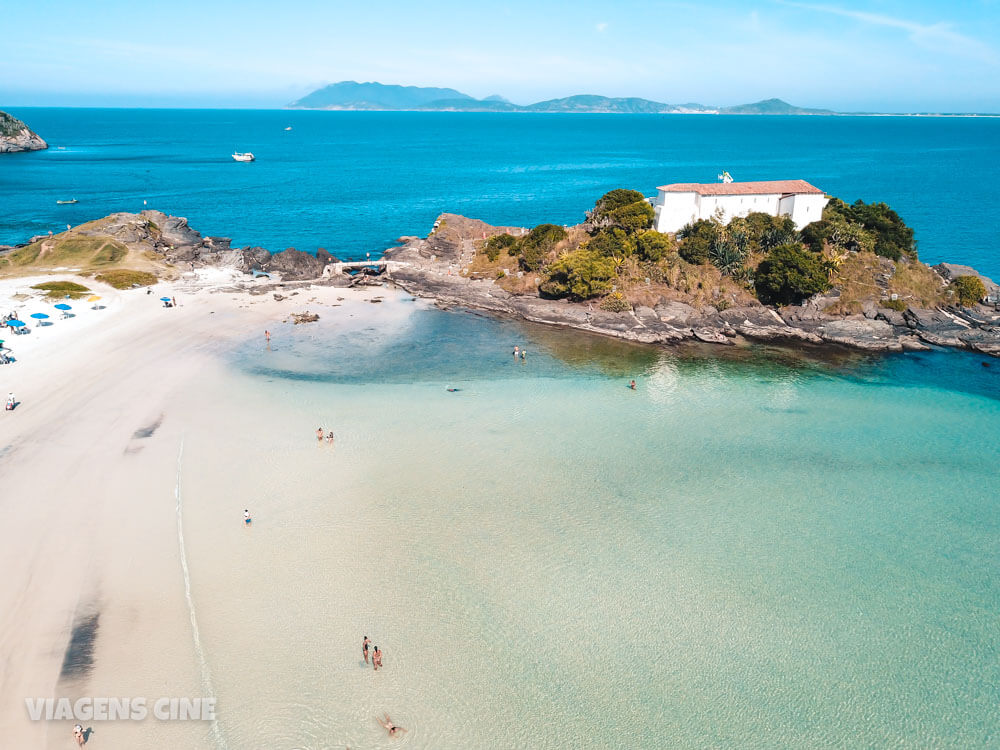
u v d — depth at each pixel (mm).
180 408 70938
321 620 44375
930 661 42969
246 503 55750
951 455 66375
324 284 115250
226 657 41281
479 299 108312
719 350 92062
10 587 45375
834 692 40781
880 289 100562
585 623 45094
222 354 85438
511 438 67750
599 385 80938
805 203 108375
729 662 42562
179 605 44906
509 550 51531
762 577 49625
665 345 93562
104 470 59062
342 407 73062
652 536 53656
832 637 44562
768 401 77438
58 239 127688
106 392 73438
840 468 63812
